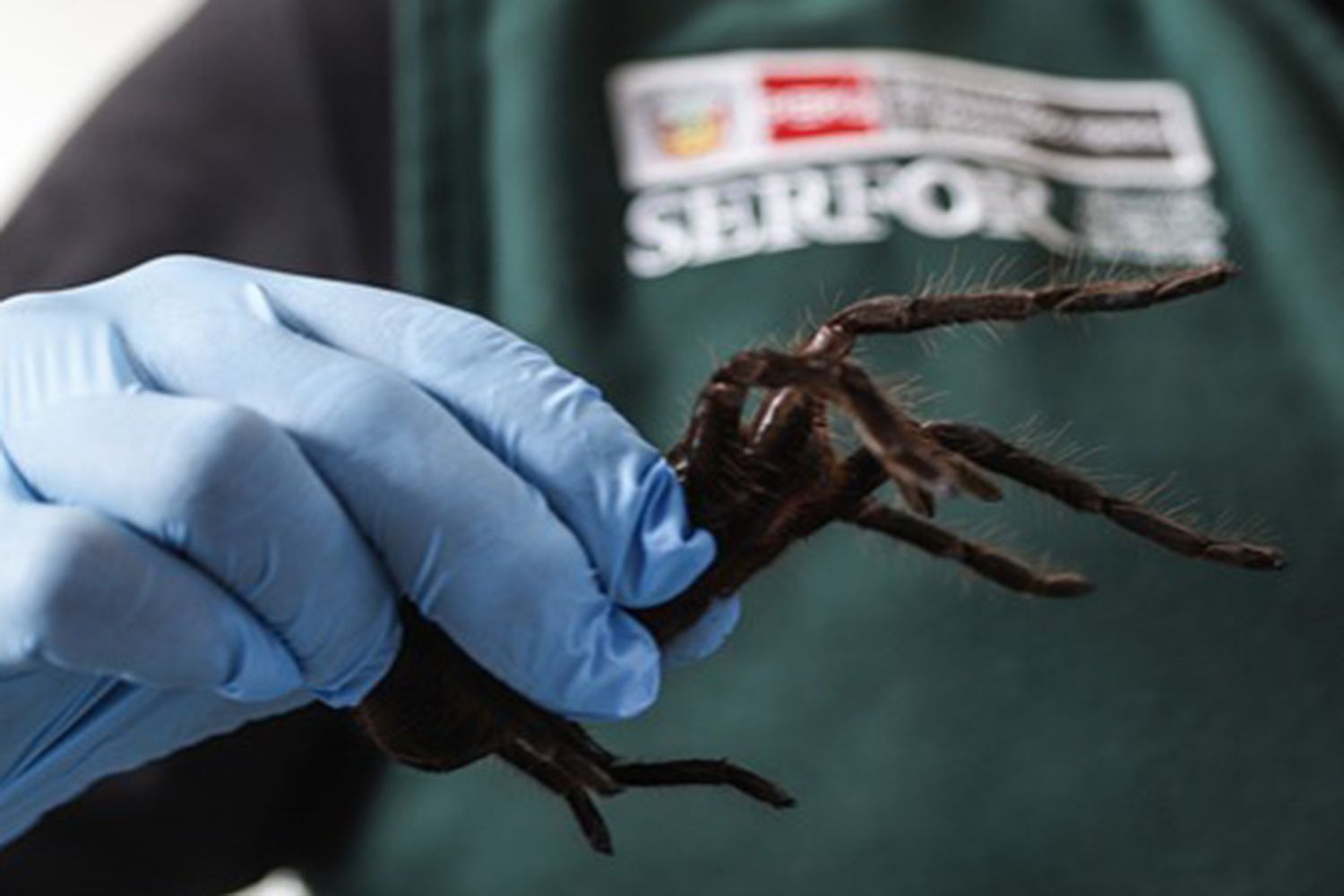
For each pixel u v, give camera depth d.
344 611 0.42
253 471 0.41
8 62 1.05
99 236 0.62
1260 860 0.57
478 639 0.42
